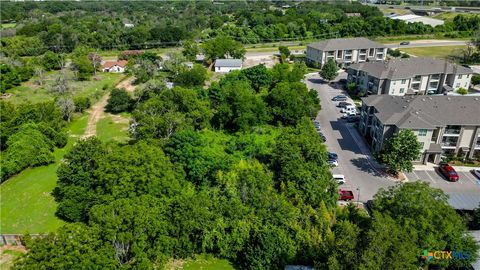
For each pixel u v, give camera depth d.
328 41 136.00
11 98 105.62
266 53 160.75
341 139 78.31
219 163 58.56
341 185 61.81
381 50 136.00
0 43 160.25
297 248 45.00
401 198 41.19
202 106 80.94
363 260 31.78
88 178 54.72
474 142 67.81
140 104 85.69
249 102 81.81
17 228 54.28
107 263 37.97
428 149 66.31
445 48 161.25
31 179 67.25
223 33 185.50
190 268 46.53
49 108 83.12
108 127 89.38
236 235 46.09
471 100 70.31
